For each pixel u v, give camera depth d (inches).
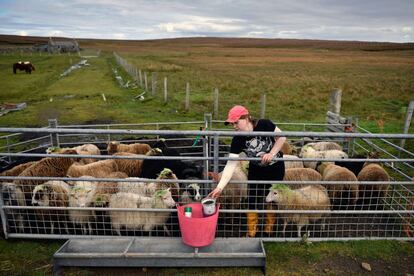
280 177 190.9
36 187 195.2
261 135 166.1
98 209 184.7
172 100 746.2
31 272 169.2
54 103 737.6
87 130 164.9
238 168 233.3
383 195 243.0
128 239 180.2
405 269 172.9
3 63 1924.2
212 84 1031.0
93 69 1633.9
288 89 924.6
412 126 523.2
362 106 701.9
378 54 3319.4
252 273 168.9
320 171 271.9
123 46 5693.9
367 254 184.2
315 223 220.4
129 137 470.6
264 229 212.8
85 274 167.0
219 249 175.3
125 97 808.3
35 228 215.2
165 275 167.2
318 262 177.8
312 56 2950.3
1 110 639.8
